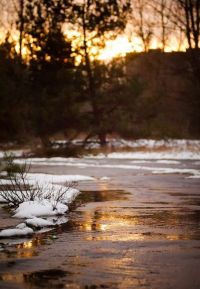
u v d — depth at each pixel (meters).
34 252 8.04
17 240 9.01
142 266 7.17
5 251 8.11
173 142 45.66
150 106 46.00
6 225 10.41
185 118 48.59
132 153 41.06
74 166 29.33
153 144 46.53
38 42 46.00
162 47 47.47
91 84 45.41
